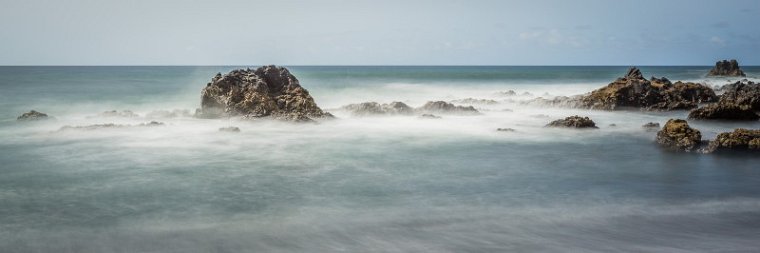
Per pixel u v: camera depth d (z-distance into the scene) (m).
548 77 94.75
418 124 30.73
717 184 16.33
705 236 12.07
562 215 13.43
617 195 15.16
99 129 26.98
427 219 13.08
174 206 13.91
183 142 23.84
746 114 31.25
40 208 13.71
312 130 27.84
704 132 27.20
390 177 17.38
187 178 17.00
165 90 52.66
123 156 20.64
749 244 11.55
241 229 12.26
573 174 17.84
